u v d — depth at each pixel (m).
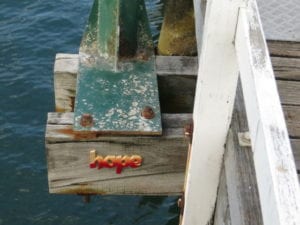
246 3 1.09
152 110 1.75
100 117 1.72
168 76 1.95
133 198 2.49
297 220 0.74
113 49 1.93
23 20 3.69
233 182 1.23
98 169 1.74
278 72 1.49
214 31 1.13
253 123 0.94
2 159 2.74
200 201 1.44
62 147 1.69
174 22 2.24
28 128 2.91
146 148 1.70
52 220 2.44
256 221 1.15
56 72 1.97
